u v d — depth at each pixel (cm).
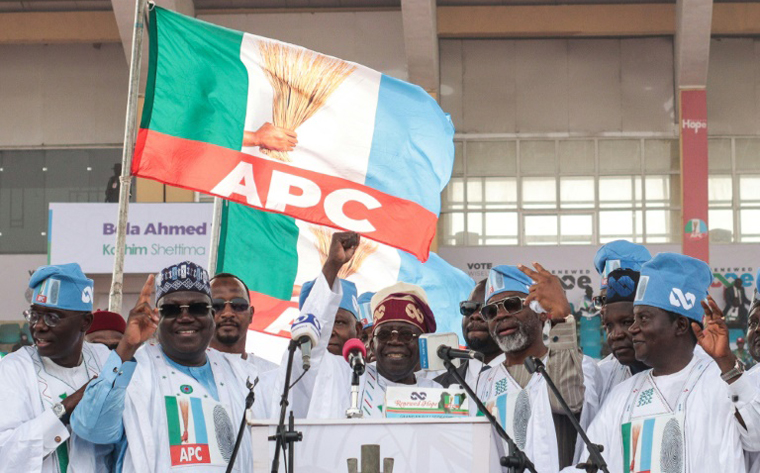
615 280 557
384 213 711
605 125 2333
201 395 516
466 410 478
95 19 2328
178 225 1848
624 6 2300
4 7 2334
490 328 578
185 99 710
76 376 530
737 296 2241
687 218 2256
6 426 500
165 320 514
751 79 2334
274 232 845
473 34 2323
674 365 514
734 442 483
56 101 2364
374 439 438
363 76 717
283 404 439
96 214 1856
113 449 514
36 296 519
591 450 441
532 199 2330
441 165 728
